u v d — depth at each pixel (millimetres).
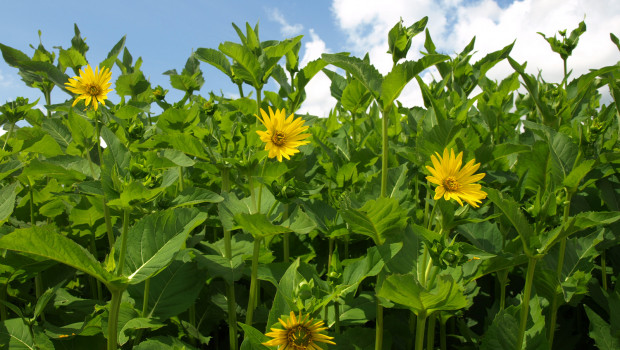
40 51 4141
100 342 2285
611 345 2242
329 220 2432
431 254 1769
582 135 2500
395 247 1947
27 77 4141
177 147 2572
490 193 1724
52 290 2225
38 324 2402
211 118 2891
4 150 3219
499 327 2020
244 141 2793
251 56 2936
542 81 3562
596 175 2539
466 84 3758
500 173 2920
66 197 3064
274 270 2312
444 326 2422
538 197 1891
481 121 3854
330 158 3154
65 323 2598
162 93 4023
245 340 1832
